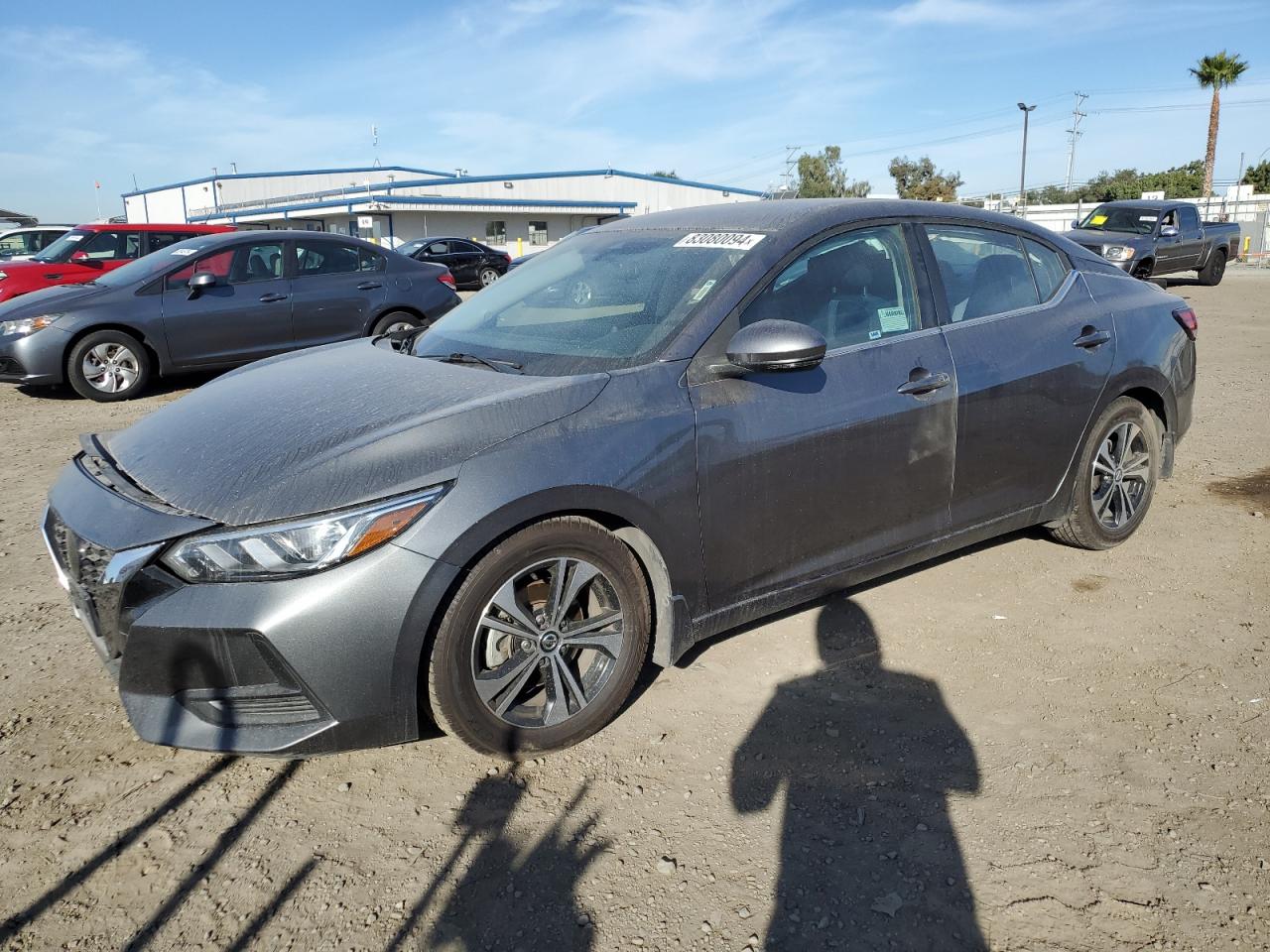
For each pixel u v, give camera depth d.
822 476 3.07
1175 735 2.80
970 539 3.65
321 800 2.55
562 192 46.94
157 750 2.79
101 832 2.43
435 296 9.66
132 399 8.46
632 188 49.44
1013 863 2.28
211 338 8.55
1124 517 4.20
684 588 2.86
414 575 2.35
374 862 2.31
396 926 2.11
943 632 3.49
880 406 3.17
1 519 4.90
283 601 2.29
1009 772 2.64
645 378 2.78
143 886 2.24
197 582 2.31
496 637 2.60
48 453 6.36
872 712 2.96
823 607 3.71
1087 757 2.70
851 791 2.57
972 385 3.41
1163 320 4.18
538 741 2.69
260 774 2.67
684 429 2.77
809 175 58.09
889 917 2.12
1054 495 3.85
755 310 3.01
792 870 2.27
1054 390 3.68
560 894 2.20
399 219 41.19
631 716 2.95
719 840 2.38
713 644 3.42
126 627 2.35
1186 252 17.38
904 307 3.37
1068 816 2.45
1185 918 2.09
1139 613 3.62
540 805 2.53
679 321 2.95
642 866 2.29
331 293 9.04
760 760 2.72
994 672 3.19
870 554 3.31
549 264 3.85
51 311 8.02
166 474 2.61
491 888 2.23
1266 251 34.38
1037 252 3.90
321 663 2.31
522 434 2.55
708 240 3.32
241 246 8.73
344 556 2.31
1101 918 2.10
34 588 3.96
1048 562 4.12
